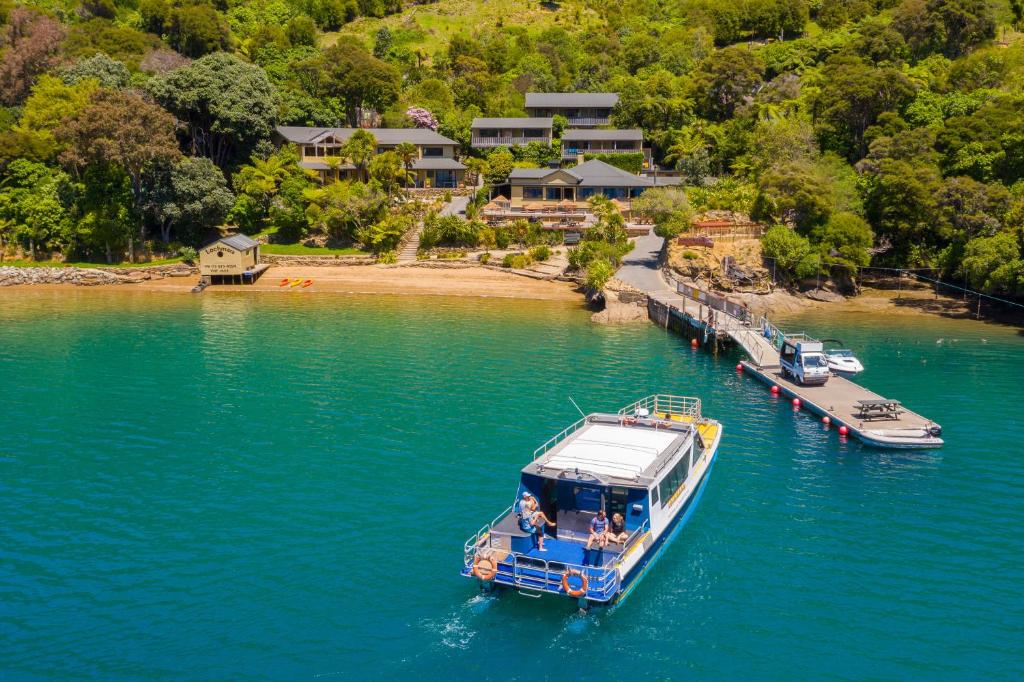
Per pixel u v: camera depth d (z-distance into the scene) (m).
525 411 56.06
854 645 29.69
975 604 32.28
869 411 54.44
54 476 44.59
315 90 174.62
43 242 119.31
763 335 75.25
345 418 54.59
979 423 54.47
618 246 115.19
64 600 32.22
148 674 27.84
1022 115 114.06
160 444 49.66
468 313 93.75
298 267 120.62
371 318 90.31
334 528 38.31
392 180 138.12
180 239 125.75
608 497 34.94
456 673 28.06
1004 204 98.06
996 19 172.50
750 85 167.50
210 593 32.78
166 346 75.94
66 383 63.06
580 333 83.31
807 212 105.56
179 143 129.12
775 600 32.59
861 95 129.50
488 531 36.81
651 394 60.75
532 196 140.38
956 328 87.25
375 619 31.09
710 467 43.81
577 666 28.50
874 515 40.25
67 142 118.06
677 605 32.22
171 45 192.88
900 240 110.12
